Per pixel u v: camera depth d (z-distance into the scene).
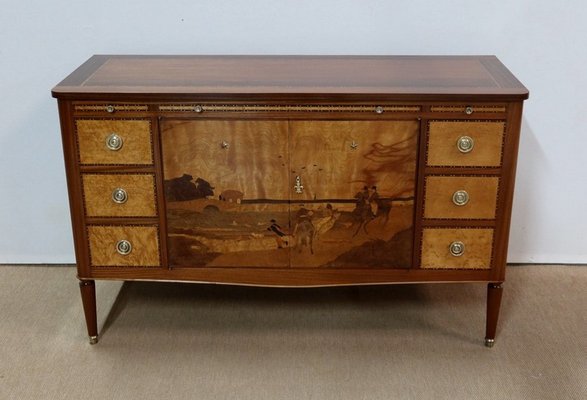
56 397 2.27
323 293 2.80
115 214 2.34
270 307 2.71
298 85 2.24
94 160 2.27
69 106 2.21
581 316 2.66
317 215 2.32
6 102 2.78
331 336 2.55
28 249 3.00
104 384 2.32
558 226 2.95
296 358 2.44
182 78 2.33
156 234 2.36
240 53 2.73
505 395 2.27
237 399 2.25
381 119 2.21
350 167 2.26
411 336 2.55
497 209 2.31
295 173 2.27
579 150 2.83
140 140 2.24
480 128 2.21
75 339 2.54
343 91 2.18
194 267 2.40
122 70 2.42
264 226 2.34
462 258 2.37
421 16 2.67
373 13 2.67
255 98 2.18
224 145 2.24
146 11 2.67
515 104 2.18
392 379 2.34
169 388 2.30
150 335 2.56
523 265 2.99
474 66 2.47
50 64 2.73
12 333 2.57
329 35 2.70
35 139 2.83
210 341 2.53
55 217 2.95
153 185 2.30
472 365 2.41
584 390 2.29
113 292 2.80
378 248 2.36
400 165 2.26
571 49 2.70
